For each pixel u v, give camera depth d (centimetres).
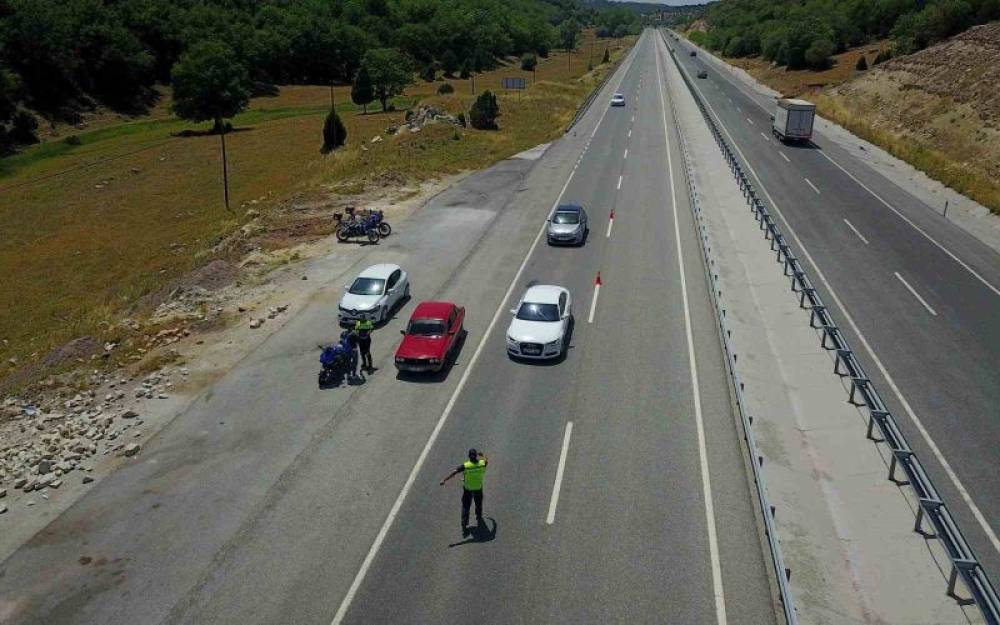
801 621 1212
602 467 1644
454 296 2717
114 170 6384
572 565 1342
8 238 4556
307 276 2972
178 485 1633
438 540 1421
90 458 1767
